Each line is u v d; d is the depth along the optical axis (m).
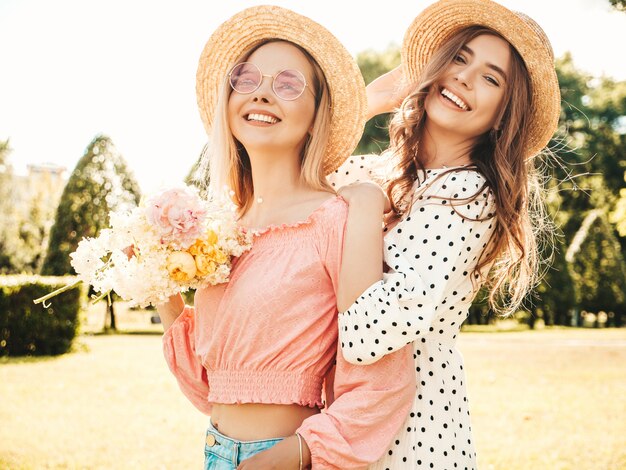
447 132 2.63
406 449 2.24
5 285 13.75
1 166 39.84
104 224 23.59
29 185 42.44
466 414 2.40
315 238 2.25
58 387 9.31
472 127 2.55
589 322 32.16
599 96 35.34
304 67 2.45
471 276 2.43
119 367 11.61
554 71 2.55
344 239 2.20
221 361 2.27
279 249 2.27
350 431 2.08
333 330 2.25
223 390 2.25
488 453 5.92
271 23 2.48
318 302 2.21
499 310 2.70
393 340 2.05
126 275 2.25
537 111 2.64
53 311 14.08
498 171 2.48
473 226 2.31
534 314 25.53
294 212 2.36
